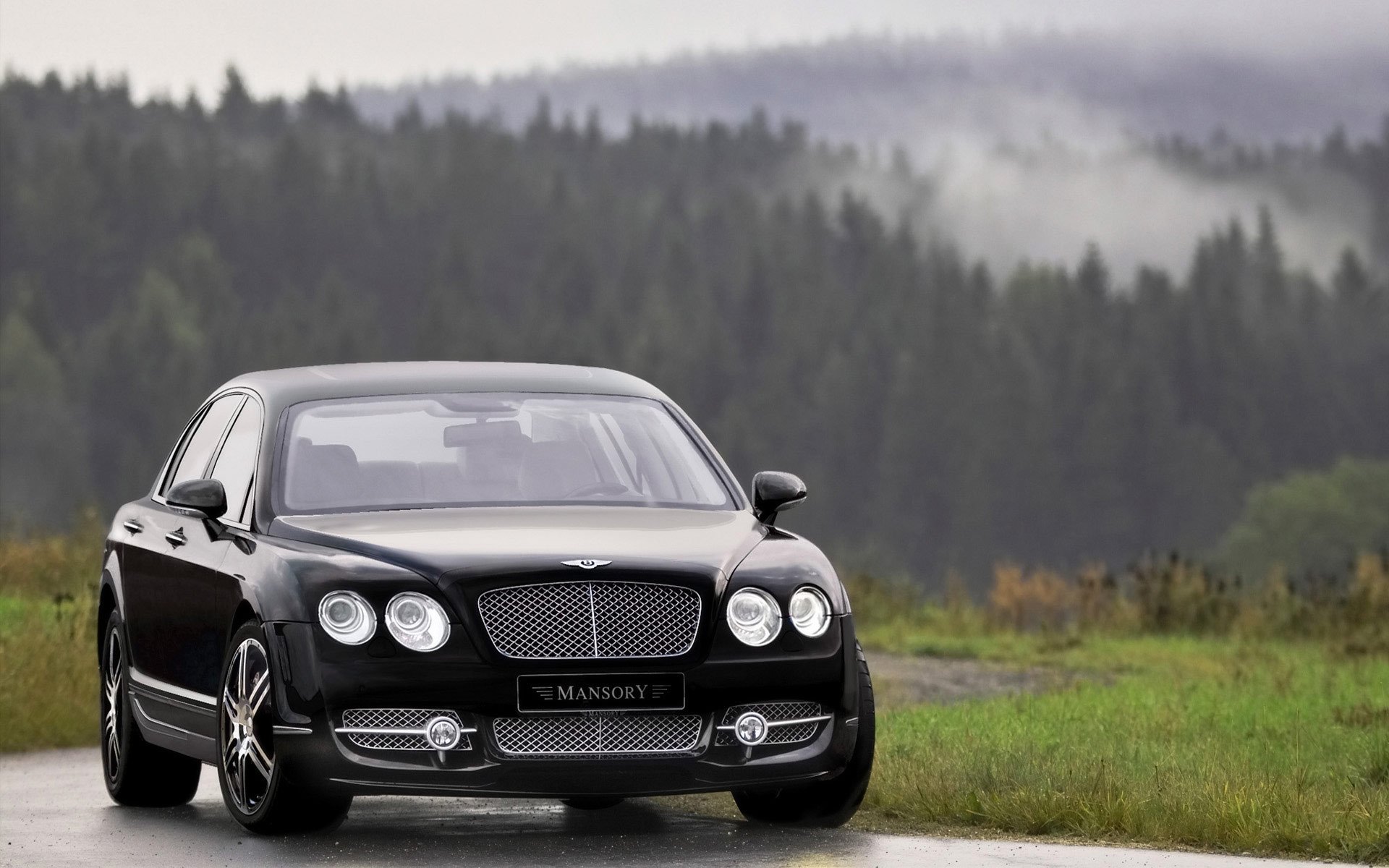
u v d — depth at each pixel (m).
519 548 24.83
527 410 28.98
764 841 25.31
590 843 25.16
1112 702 42.31
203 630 27.36
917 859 23.64
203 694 27.50
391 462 27.61
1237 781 27.30
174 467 31.92
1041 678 55.59
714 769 24.48
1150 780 28.25
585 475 27.92
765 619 24.94
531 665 24.14
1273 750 33.12
